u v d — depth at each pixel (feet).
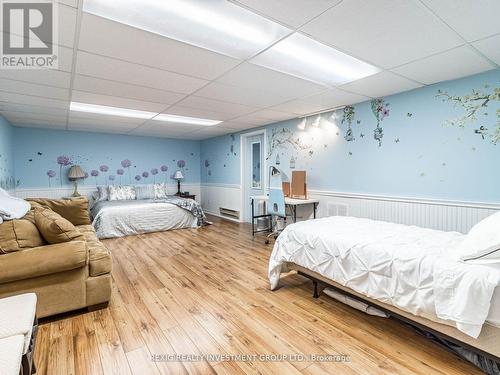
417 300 5.14
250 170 19.01
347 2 4.85
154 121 15.61
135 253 12.27
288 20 5.43
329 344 5.70
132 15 5.20
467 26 5.64
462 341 4.73
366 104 11.33
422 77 8.59
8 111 12.62
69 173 17.85
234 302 7.61
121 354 5.39
